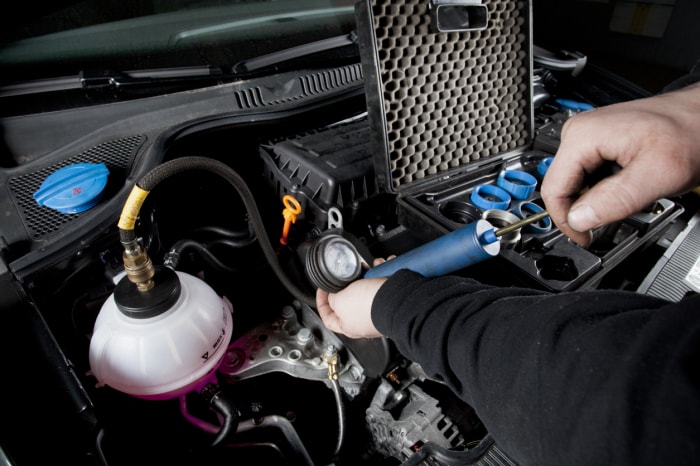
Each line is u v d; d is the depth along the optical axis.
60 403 0.53
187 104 0.92
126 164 0.80
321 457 0.74
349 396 0.71
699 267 0.89
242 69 1.00
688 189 0.44
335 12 1.20
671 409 0.24
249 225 0.91
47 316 0.64
